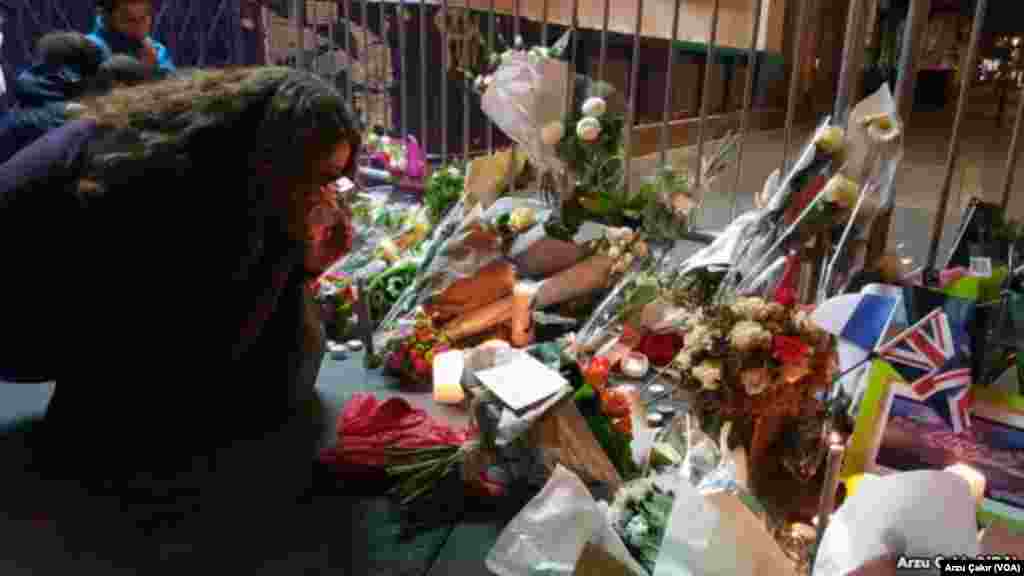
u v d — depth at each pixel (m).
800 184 2.13
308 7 4.45
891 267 2.03
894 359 1.62
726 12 4.13
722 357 1.67
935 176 3.72
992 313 1.63
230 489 1.91
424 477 1.89
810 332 1.67
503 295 2.62
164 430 2.05
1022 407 1.55
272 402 2.20
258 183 1.81
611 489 1.74
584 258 2.72
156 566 1.65
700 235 2.90
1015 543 1.50
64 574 1.62
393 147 3.96
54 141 1.92
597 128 2.58
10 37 4.98
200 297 1.91
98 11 3.45
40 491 1.88
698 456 1.68
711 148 3.60
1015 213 2.73
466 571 1.63
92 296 1.91
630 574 1.41
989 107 4.34
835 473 1.32
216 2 4.77
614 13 4.34
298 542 1.73
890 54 2.87
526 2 4.43
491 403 1.78
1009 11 3.85
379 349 2.58
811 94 4.65
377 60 4.38
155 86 1.98
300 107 1.80
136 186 1.80
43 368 2.09
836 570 1.25
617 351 2.43
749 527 1.36
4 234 1.89
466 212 2.85
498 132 4.57
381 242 3.08
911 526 1.23
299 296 2.18
